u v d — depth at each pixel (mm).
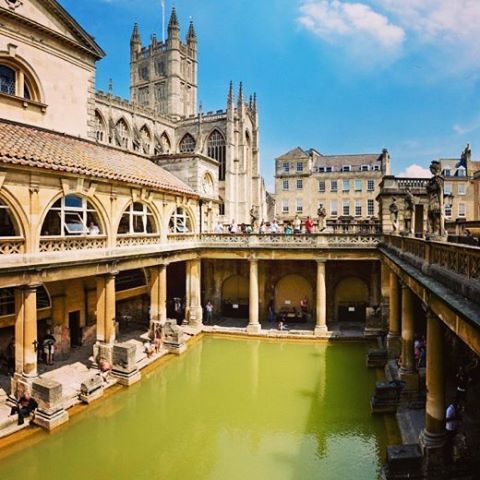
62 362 26109
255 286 34625
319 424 19344
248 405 21656
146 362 26672
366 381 24406
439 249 13070
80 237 22609
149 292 35812
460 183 67375
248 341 33094
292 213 83375
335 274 38156
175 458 16922
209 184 40469
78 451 17344
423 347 23531
